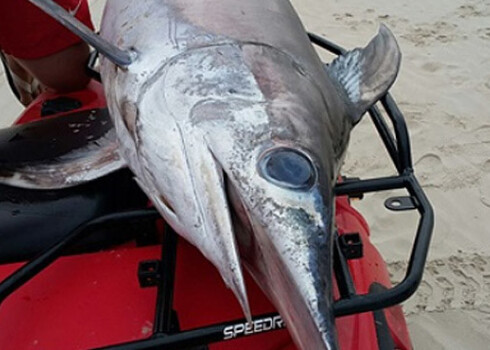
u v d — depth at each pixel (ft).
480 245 5.43
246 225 2.35
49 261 2.45
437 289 5.01
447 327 4.68
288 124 2.49
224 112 2.49
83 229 2.59
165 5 3.10
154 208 2.72
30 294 2.64
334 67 3.49
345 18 9.64
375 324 2.81
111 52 2.80
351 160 6.50
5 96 7.97
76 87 4.18
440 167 6.37
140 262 2.58
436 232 5.56
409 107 7.32
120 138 2.94
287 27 3.19
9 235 2.78
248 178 2.30
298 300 2.08
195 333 2.17
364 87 3.29
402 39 8.85
